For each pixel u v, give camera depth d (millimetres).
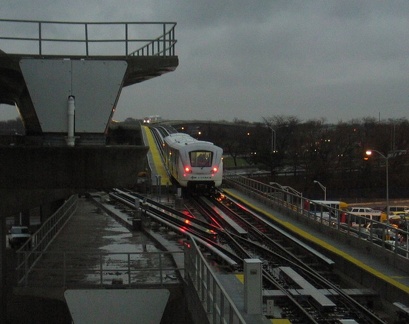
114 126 21203
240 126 131375
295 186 71000
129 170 13969
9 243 37500
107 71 13461
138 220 24359
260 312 12562
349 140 85750
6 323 17969
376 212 45719
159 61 13680
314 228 24953
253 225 27344
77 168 13719
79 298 14891
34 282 15438
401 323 14391
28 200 19516
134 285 15109
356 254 19719
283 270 17938
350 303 15617
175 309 15844
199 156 35062
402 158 74688
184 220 26406
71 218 28641
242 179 40938
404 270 17234
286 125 99312
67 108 13320
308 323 13906
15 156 13531
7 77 13867
